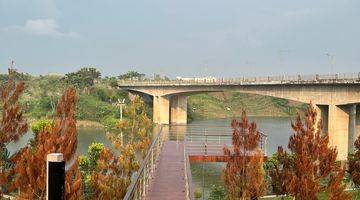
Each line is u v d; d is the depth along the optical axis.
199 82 116.62
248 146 24.48
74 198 19.11
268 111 192.25
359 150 31.16
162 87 134.50
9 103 27.52
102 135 105.12
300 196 23.41
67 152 19.36
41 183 18.34
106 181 27.25
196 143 41.97
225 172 24.62
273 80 83.69
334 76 66.38
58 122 21.17
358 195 32.66
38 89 152.00
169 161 30.61
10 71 28.59
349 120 69.62
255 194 23.66
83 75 160.75
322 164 24.83
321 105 71.31
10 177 25.75
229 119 165.50
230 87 102.69
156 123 128.88
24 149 26.22
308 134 25.62
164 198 20.20
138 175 16.62
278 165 28.25
